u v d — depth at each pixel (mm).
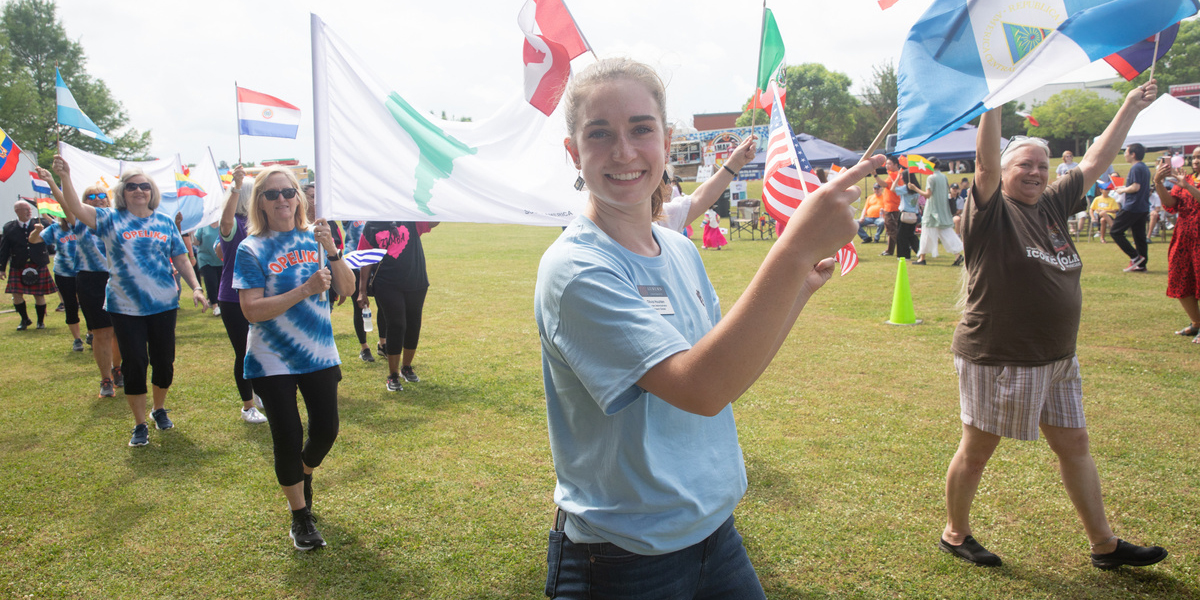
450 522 3732
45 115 42719
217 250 7051
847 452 4391
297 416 3516
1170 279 6938
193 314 10398
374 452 4703
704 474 1518
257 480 4352
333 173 3617
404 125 3705
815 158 23344
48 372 7191
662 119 1444
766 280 1041
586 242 1386
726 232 20750
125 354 4918
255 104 5145
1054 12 1847
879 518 3588
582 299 1255
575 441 1513
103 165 9570
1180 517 3461
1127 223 10820
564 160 3646
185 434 5191
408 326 6312
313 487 4184
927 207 13188
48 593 3180
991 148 2873
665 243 1617
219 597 3131
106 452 4848
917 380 5867
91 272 6059
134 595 3154
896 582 3061
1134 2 1823
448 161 3688
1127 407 4945
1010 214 2949
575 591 1560
